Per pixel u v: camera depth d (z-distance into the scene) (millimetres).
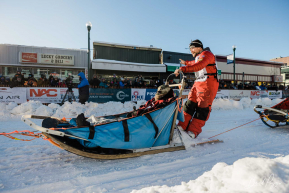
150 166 2410
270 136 3887
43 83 9328
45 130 2127
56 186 1897
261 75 22578
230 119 6070
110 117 3201
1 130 4133
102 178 2080
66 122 2730
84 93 7629
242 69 21578
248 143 3416
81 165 2412
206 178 1531
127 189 1853
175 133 3129
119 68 13945
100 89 8883
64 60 13906
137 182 1996
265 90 13375
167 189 1538
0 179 2014
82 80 7590
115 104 7082
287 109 4785
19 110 5664
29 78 9320
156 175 2158
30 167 2322
